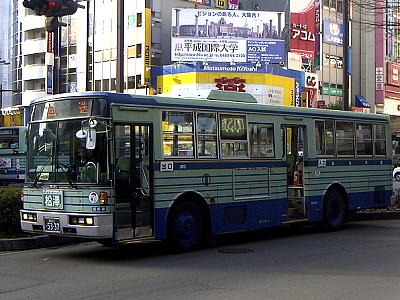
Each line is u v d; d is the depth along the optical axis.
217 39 43.50
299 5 49.94
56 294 7.26
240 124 11.85
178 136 10.66
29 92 60.88
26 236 11.91
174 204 10.50
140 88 44.94
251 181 11.98
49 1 13.46
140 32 45.19
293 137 13.48
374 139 15.38
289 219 13.03
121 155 9.77
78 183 9.46
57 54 20.02
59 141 9.84
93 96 9.59
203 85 41.09
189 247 10.79
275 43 44.28
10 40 71.44
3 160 31.25
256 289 7.43
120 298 7.01
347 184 14.36
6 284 7.91
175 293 7.24
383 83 56.34
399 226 14.91
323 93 52.34
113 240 9.41
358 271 8.62
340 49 54.56
